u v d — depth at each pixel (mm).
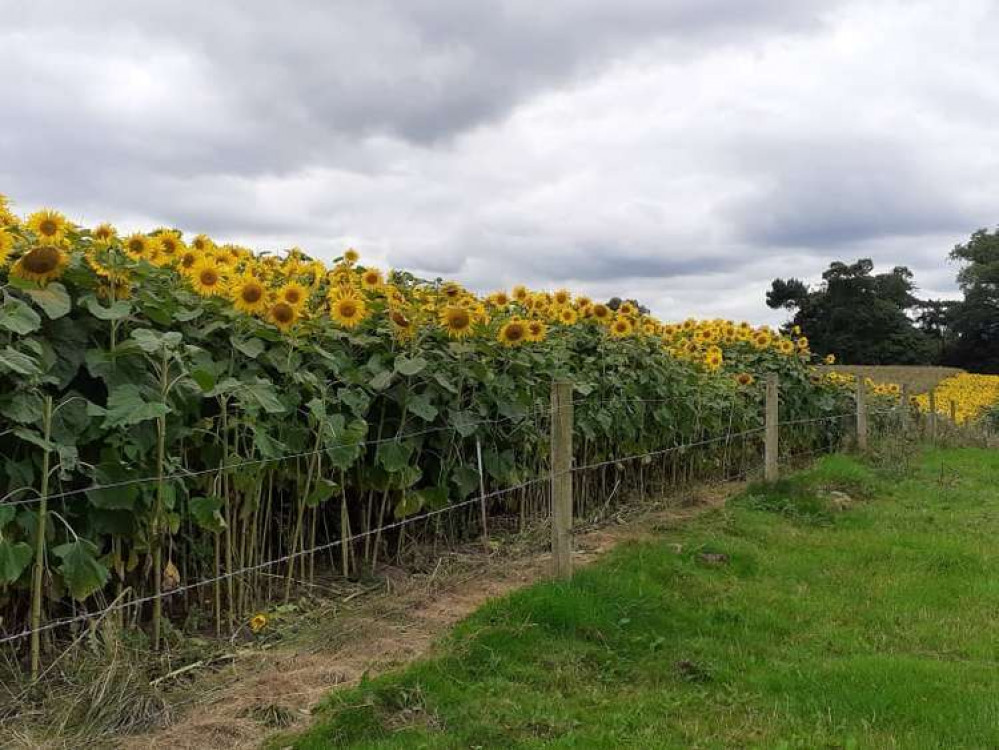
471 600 5438
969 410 23672
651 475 9656
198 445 4609
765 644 5059
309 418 5105
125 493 3992
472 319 6203
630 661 4645
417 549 6254
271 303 4953
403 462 5648
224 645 4539
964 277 70500
